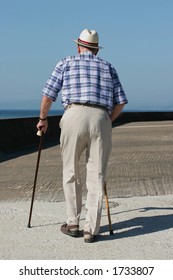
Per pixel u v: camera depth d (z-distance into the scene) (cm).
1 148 1549
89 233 520
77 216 543
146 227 575
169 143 1683
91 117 516
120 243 516
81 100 515
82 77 519
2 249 500
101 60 533
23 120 1825
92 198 525
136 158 1250
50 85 528
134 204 697
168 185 852
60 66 529
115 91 536
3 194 809
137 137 2009
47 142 2002
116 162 1177
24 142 1783
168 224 586
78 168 538
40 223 599
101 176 525
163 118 4072
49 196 779
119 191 805
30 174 1036
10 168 1156
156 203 702
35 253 487
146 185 855
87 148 530
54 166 1160
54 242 522
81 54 532
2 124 1611
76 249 498
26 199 759
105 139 524
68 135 522
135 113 3947
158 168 1056
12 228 577
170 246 504
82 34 538
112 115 547
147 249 496
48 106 535
